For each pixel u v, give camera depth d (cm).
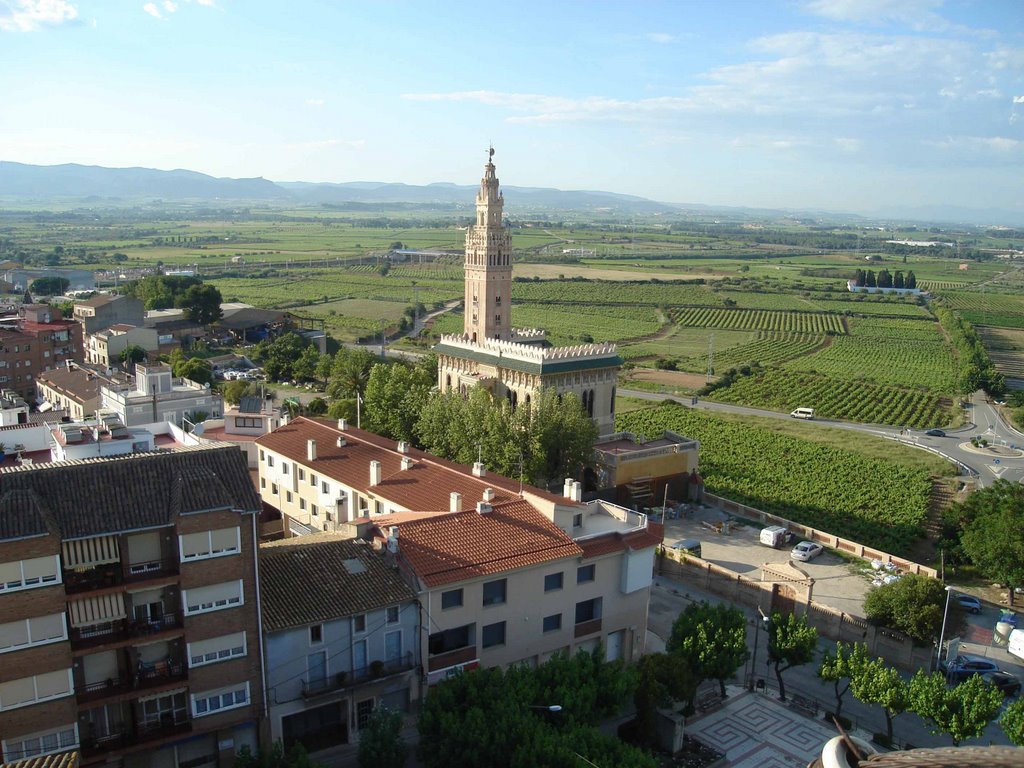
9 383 18500
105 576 5256
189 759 5728
